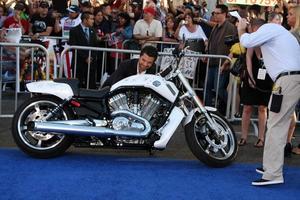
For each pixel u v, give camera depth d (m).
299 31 5.75
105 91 5.76
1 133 7.00
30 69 8.63
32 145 5.76
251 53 6.39
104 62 8.29
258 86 6.46
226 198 4.79
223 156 5.93
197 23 10.47
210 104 8.38
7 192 4.71
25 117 5.75
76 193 4.74
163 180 5.25
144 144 5.70
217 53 8.52
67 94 5.71
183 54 5.92
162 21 12.88
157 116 5.73
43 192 4.74
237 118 8.05
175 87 5.77
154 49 6.03
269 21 6.12
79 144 5.76
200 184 5.17
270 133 5.11
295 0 5.89
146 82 5.64
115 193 4.79
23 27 11.30
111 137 5.65
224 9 8.51
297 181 5.41
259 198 4.83
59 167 5.54
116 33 11.20
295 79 5.02
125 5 13.42
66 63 8.16
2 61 8.49
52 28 11.42
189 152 6.47
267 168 5.16
